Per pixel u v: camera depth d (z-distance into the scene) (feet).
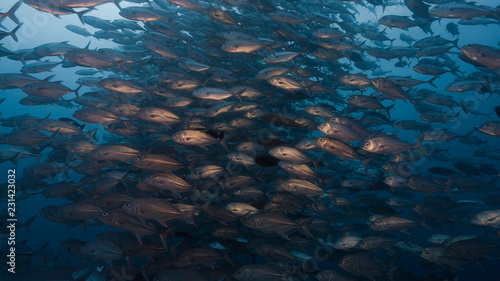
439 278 17.28
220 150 23.17
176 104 21.15
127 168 21.43
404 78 21.42
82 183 19.69
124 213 13.08
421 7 24.86
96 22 27.12
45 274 17.56
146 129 23.65
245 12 26.40
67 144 21.58
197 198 17.94
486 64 13.61
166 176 14.42
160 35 24.14
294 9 27.81
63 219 16.89
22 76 20.02
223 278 15.76
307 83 21.80
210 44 25.27
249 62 26.50
